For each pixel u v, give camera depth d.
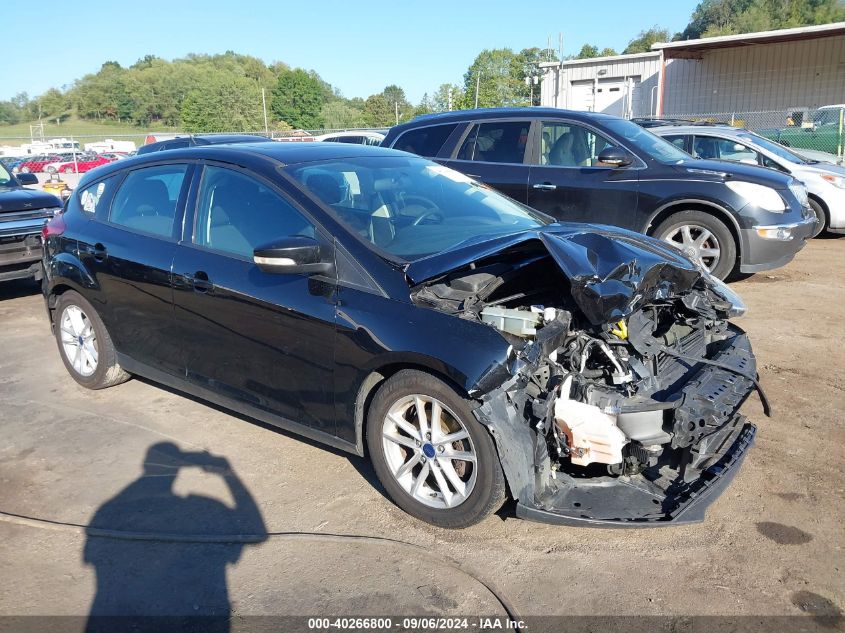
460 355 2.99
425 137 8.37
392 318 3.24
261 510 3.50
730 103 26.97
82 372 5.07
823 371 5.05
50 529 3.37
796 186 7.31
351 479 3.79
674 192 7.10
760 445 4.00
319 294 3.49
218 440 4.28
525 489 3.02
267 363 3.76
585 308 3.20
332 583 2.95
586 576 2.95
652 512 3.01
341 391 3.47
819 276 7.96
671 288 3.75
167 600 2.87
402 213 3.91
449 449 3.21
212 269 3.93
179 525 3.39
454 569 3.02
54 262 5.01
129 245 4.45
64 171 25.12
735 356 3.82
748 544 3.13
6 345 6.26
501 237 3.46
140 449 4.18
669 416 3.16
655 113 28.36
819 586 2.84
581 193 7.46
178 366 4.32
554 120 7.67
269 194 3.85
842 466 3.75
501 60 76.19
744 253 7.04
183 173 4.32
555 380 3.17
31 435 4.39
